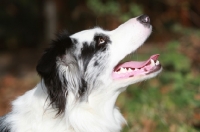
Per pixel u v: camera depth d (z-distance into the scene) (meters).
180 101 7.97
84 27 17.41
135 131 7.48
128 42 5.57
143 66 5.47
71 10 18.36
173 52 9.84
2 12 21.41
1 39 22.25
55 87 5.02
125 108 8.68
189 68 9.91
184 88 8.20
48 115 5.10
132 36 5.59
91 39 5.46
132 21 5.75
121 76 5.42
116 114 5.64
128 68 5.48
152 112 7.83
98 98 5.34
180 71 9.55
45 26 18.44
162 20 15.89
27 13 21.70
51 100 5.05
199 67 11.05
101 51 5.44
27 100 5.25
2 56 20.22
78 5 17.73
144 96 8.37
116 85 5.41
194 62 11.14
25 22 21.97
